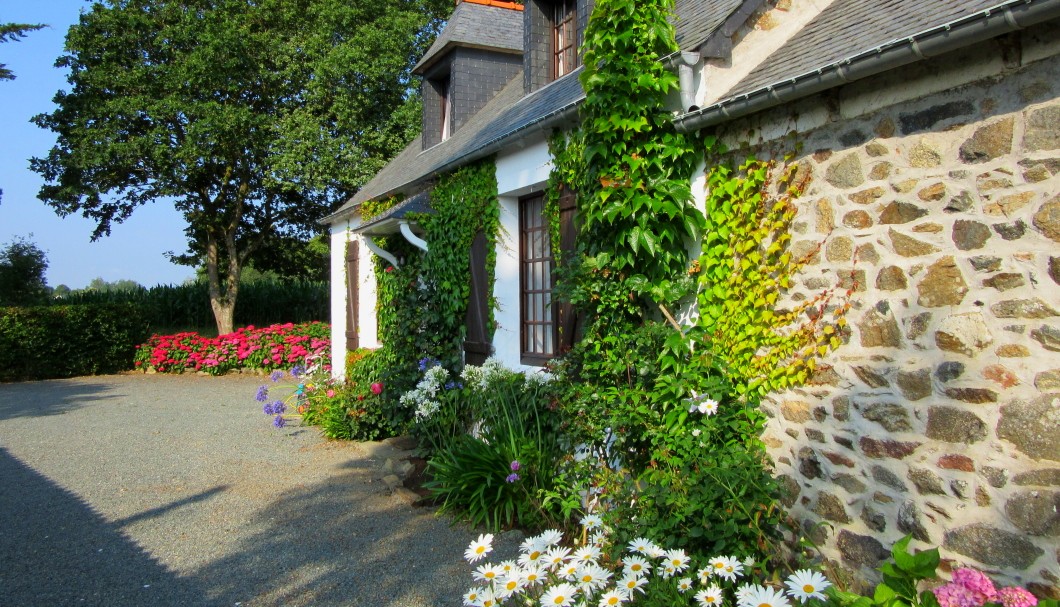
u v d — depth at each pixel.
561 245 5.77
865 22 3.75
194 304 23.69
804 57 3.84
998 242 2.83
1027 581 2.71
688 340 4.23
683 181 4.34
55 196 19.62
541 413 5.65
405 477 6.54
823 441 3.53
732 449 3.83
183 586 4.20
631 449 4.63
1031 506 2.70
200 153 18.64
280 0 20.39
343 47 18.77
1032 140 2.73
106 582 4.28
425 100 10.74
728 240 4.12
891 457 3.21
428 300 8.05
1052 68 2.67
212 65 18.61
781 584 3.23
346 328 11.82
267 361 16.69
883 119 3.27
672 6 4.54
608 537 3.83
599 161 4.73
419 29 20.70
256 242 22.80
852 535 3.37
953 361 2.97
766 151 3.90
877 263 3.29
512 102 8.24
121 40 18.77
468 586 4.10
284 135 19.02
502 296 6.86
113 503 5.97
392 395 7.91
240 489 6.34
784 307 3.77
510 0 11.96
